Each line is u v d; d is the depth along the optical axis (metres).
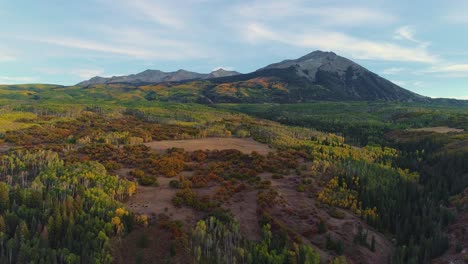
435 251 97.44
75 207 92.94
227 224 97.06
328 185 133.88
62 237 83.75
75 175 118.06
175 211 105.94
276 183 135.38
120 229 89.00
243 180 136.88
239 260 84.19
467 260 90.06
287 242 91.38
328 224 107.69
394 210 118.75
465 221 110.56
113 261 81.00
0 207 93.19
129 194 115.44
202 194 121.19
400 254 93.38
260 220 102.38
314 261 83.19
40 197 96.06
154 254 85.06
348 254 94.50
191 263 82.62
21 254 74.44
